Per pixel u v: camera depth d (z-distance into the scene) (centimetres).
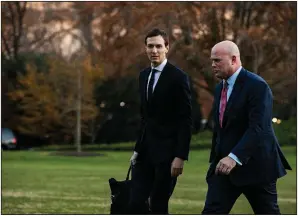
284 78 2525
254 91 484
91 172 1463
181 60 2644
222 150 498
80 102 2600
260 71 2519
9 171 1470
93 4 2494
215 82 2486
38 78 2650
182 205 879
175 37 2430
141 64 2766
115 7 2456
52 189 1086
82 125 2712
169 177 549
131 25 2458
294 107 2752
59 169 1548
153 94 548
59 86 2611
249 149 473
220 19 2436
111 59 2605
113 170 1530
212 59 497
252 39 2372
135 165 567
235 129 492
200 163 1758
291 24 2386
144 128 562
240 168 489
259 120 477
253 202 508
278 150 500
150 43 548
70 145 2759
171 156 545
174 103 546
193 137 2594
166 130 548
